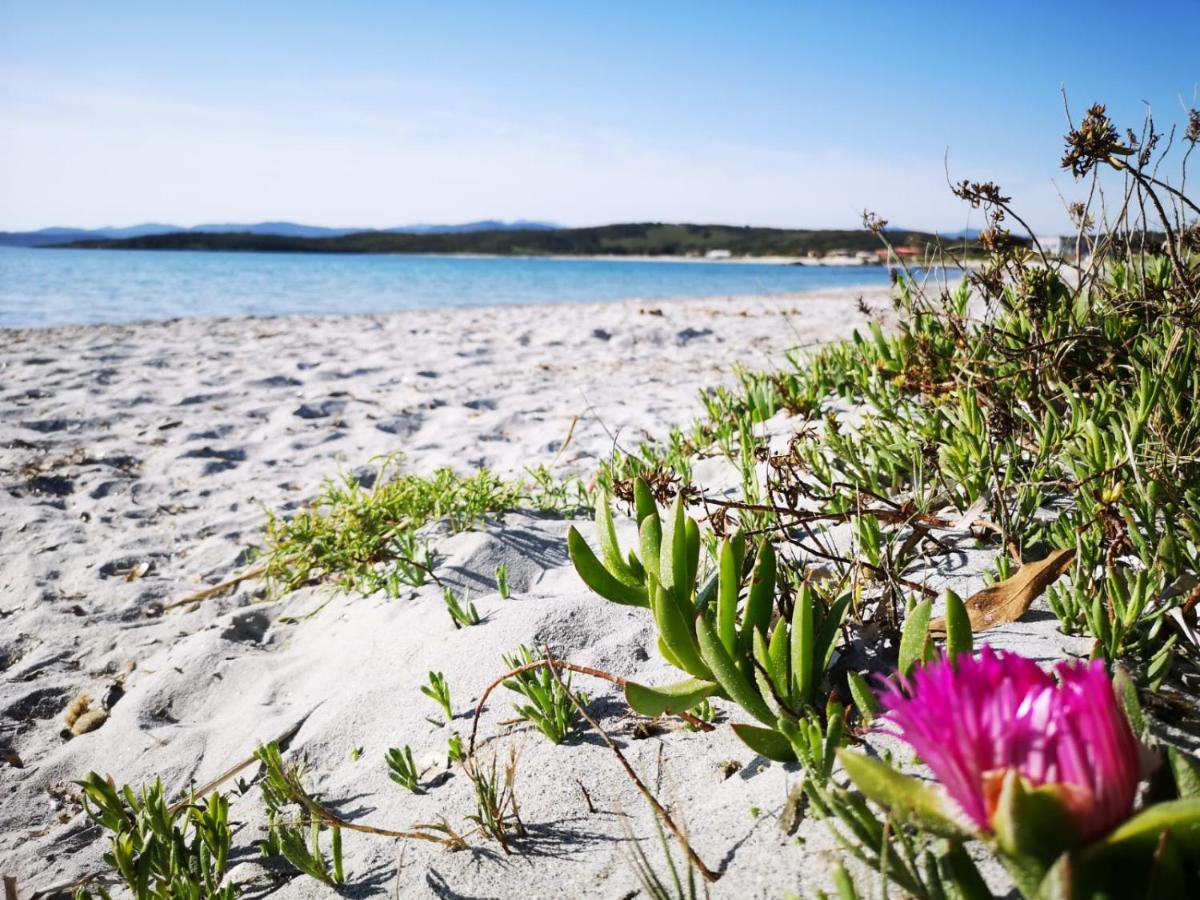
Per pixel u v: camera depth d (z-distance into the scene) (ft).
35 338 37.86
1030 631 5.95
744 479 9.12
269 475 16.92
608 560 6.58
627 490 8.68
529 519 12.03
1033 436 8.62
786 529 7.65
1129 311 8.96
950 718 3.08
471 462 16.81
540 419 20.25
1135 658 5.37
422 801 6.30
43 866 6.88
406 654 8.55
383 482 16.01
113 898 6.34
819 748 4.68
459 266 220.84
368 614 9.93
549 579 10.08
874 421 10.53
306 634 10.28
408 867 5.61
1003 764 2.99
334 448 18.75
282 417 21.59
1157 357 8.27
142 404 23.11
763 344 34.12
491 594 9.79
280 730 7.95
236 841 6.59
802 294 81.00
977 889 3.37
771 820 4.78
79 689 9.70
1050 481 8.25
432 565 10.68
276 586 11.68
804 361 18.43
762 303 63.93
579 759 6.12
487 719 6.99
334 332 41.60
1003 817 2.87
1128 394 8.51
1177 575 5.78
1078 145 6.58
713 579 6.37
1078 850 2.91
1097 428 7.70
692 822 5.08
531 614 8.26
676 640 5.48
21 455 18.13
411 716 7.43
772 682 5.13
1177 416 7.12
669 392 23.54
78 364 29.35
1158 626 5.31
